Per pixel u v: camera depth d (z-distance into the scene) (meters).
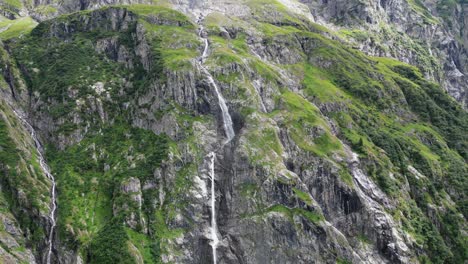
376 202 182.38
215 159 181.75
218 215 174.12
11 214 155.50
